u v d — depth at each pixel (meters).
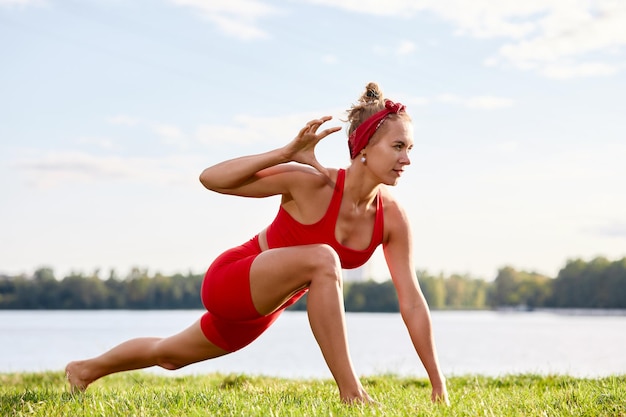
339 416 3.94
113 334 37.19
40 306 115.75
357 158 4.59
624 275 107.62
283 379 8.22
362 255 4.74
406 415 4.09
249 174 4.48
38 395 5.13
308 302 4.33
